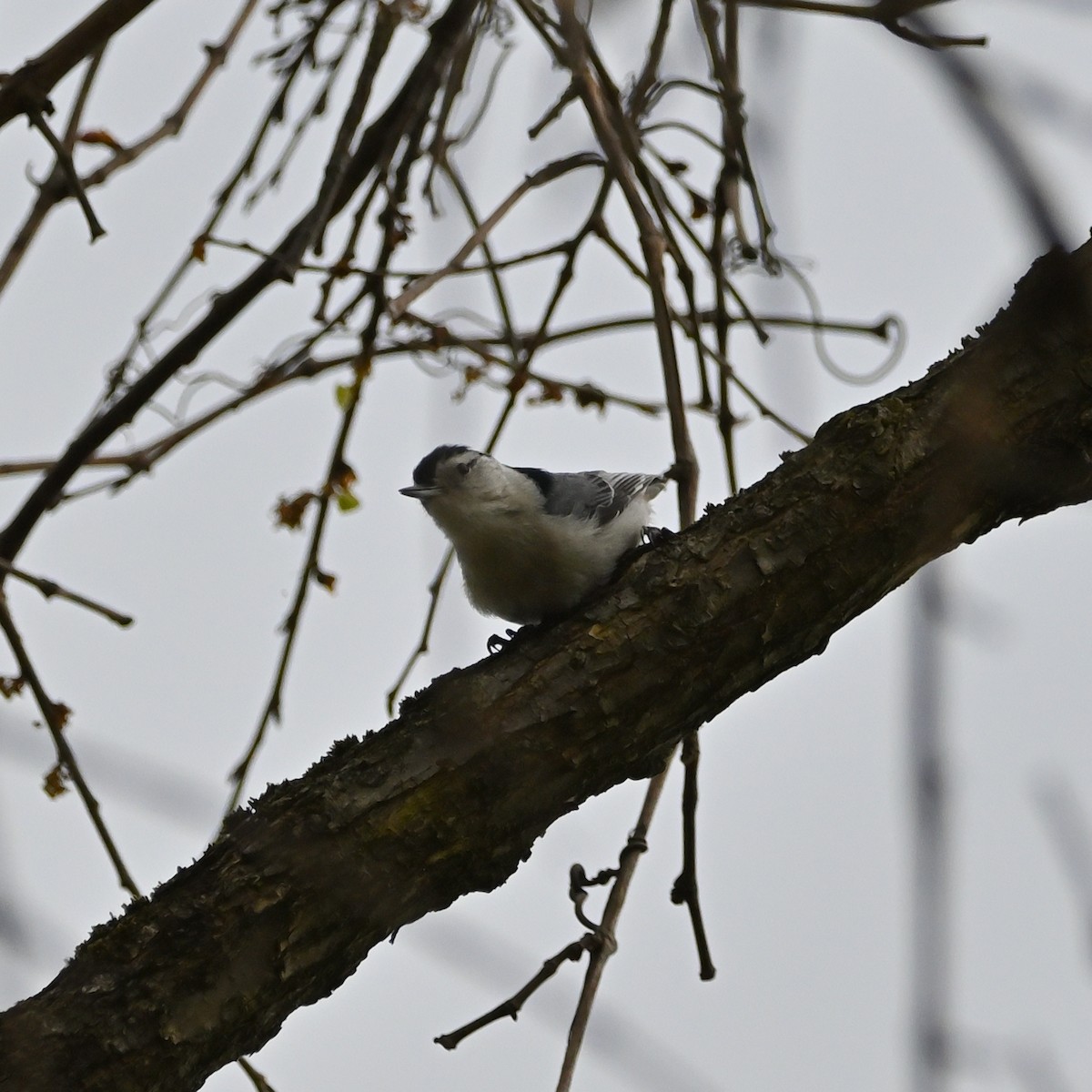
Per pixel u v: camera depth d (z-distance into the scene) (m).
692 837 7.40
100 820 7.43
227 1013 5.78
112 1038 5.65
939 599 3.05
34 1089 5.56
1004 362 6.20
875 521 6.29
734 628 6.32
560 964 6.50
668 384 7.89
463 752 6.16
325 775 6.18
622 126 8.80
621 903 6.65
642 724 6.34
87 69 8.82
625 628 6.34
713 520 6.54
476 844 6.15
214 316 8.56
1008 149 2.71
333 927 5.94
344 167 8.36
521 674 6.32
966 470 6.16
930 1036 2.85
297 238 8.34
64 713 7.59
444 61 8.66
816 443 6.50
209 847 6.06
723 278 9.39
